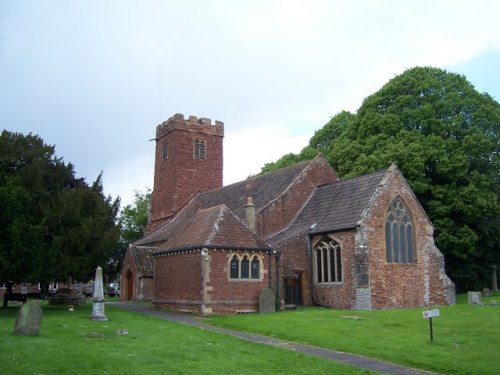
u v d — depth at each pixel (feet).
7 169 110.73
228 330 79.77
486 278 162.81
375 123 160.97
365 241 112.68
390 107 161.58
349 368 49.57
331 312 100.12
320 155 145.79
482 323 78.59
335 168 172.04
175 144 188.85
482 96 159.84
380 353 57.88
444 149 145.59
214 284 104.53
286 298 118.52
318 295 121.70
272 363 51.34
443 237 142.72
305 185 140.67
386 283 113.91
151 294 159.94
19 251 95.50
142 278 158.81
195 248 107.14
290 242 121.39
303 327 78.07
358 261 111.65
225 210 113.91
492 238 154.30
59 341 60.80
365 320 85.71
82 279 114.42
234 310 105.40
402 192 121.29
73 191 115.75
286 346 63.72
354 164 160.25
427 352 57.26
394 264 116.16
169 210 188.03
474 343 62.08
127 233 247.09
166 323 86.33
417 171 143.33
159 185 198.39
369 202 115.34
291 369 48.62
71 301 131.44
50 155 116.88
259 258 111.45
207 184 191.62
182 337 68.33
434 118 152.35
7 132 112.16
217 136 196.65
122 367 46.91
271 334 73.67
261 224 132.05
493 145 149.59
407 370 50.44
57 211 109.29
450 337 66.64
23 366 45.50
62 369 45.47
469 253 147.54
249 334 75.00
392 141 153.28
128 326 79.66
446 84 159.33
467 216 144.97
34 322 65.21
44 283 110.63
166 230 169.78
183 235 120.88
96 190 124.06
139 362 49.52
